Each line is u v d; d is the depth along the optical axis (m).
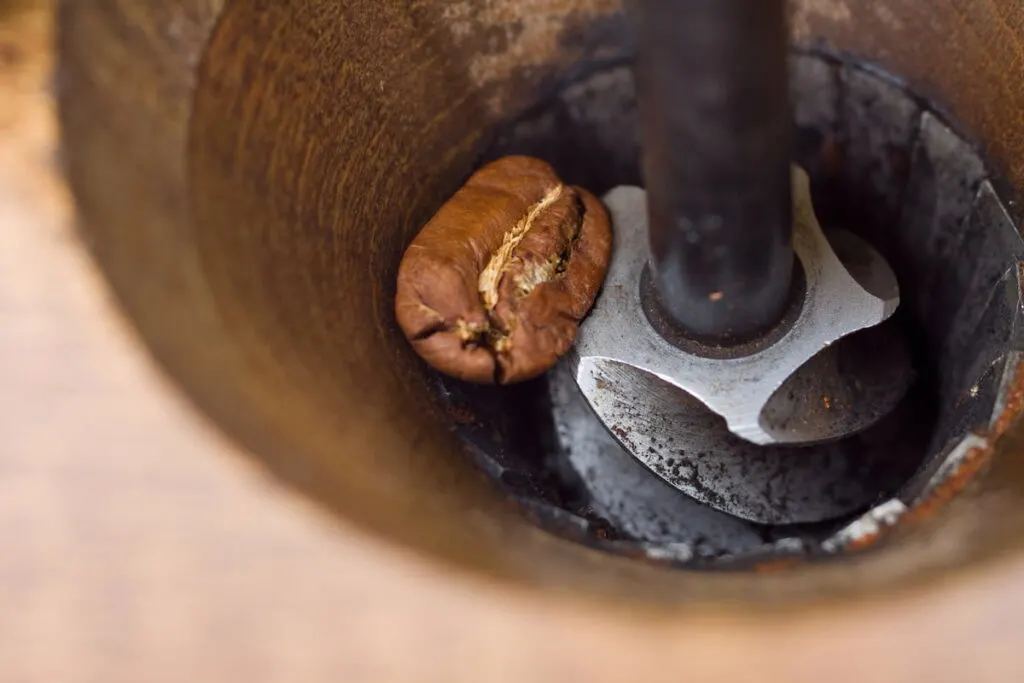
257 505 0.08
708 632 0.08
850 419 0.10
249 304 0.09
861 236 0.11
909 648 0.08
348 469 0.08
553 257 0.10
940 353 0.10
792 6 0.10
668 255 0.09
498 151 0.11
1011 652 0.08
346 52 0.10
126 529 0.08
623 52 0.11
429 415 0.10
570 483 0.11
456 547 0.08
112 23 0.08
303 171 0.09
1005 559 0.08
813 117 0.11
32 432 0.08
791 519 0.10
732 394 0.10
